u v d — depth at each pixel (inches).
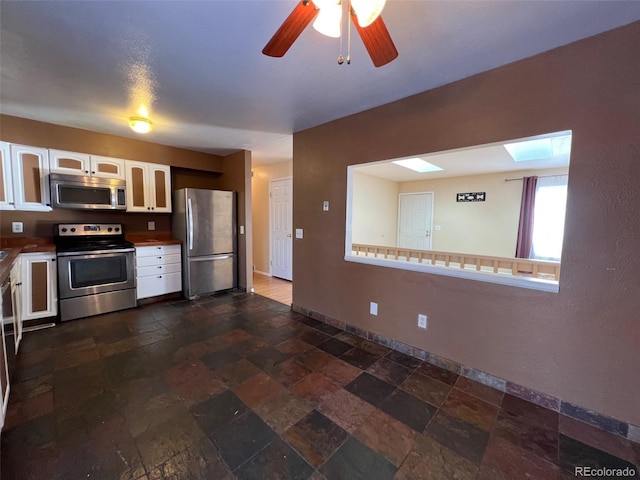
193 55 70.9
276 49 48.8
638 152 59.2
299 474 53.2
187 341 108.3
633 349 61.8
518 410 72.0
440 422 67.5
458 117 83.4
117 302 139.8
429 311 94.3
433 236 263.4
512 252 221.8
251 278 181.5
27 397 73.7
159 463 55.1
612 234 62.8
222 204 172.9
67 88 89.3
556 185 199.3
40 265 118.0
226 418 67.7
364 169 216.4
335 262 122.3
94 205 133.0
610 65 61.2
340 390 79.2
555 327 71.1
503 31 61.0
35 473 52.2
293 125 124.7
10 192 114.7
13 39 64.3
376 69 76.7
